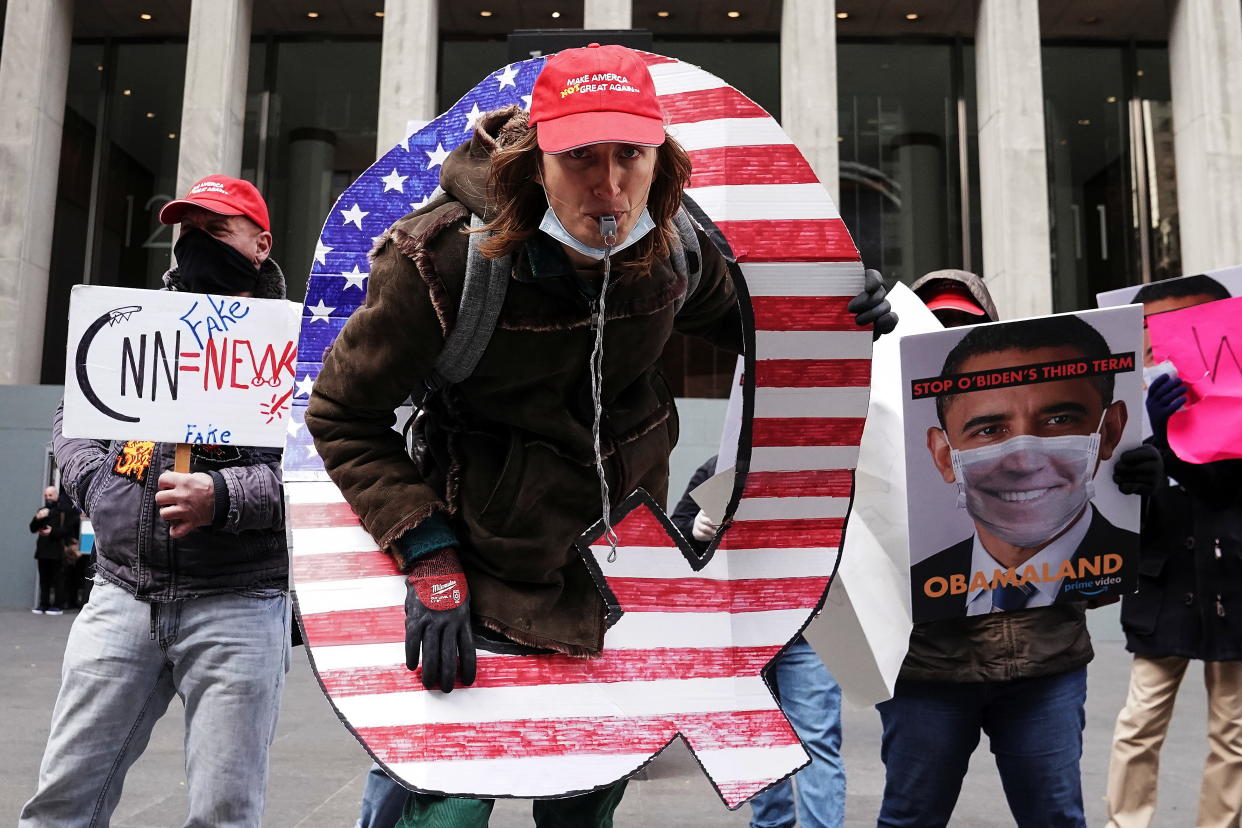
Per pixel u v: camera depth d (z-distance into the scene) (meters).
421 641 1.76
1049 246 17.75
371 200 2.04
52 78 17.81
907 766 2.73
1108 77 19.16
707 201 2.02
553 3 18.25
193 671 2.53
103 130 19.42
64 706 2.56
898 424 2.63
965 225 18.72
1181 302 3.72
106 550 2.59
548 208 1.70
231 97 17.06
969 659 2.66
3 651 10.18
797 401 2.03
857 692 2.56
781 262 2.02
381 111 16.20
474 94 2.08
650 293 1.82
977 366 2.55
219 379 2.68
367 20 19.12
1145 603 3.93
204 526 2.52
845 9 18.48
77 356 2.62
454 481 1.89
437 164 2.06
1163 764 5.72
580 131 1.57
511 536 1.86
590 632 1.88
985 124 17.02
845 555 2.54
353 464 1.82
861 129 19.06
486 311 1.72
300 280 18.88
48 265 17.75
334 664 1.79
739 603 1.99
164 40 19.73
